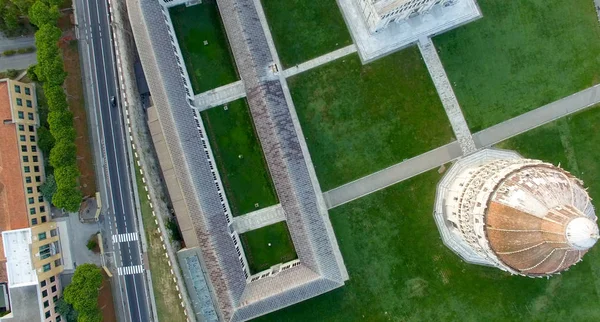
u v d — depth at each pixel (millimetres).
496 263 67812
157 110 76750
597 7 82062
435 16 81625
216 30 83062
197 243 80938
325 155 82750
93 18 84625
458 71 82312
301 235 77688
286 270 78562
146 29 75500
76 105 84562
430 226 82375
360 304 82688
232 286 76500
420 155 82438
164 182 85250
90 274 78500
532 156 82188
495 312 81875
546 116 82312
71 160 79062
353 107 82500
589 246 52562
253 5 78875
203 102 82938
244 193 83625
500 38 82188
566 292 81500
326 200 82812
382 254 82500
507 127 82375
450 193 78938
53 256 82688
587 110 82188
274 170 78438
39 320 78938
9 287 77000
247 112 83188
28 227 78500
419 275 82375
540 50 82125
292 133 78438
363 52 82125
